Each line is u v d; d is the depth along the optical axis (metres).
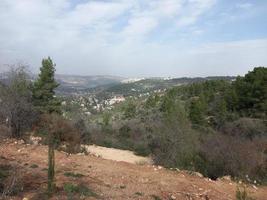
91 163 10.95
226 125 27.05
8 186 6.94
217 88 54.31
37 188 7.38
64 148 14.10
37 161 10.34
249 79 39.84
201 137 16.80
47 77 28.05
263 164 12.81
